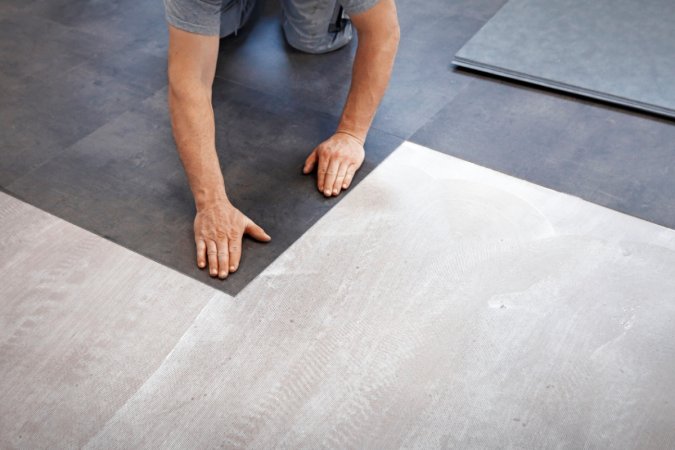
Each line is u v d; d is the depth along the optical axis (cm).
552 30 289
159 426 154
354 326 175
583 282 187
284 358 168
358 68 220
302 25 267
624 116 248
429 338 173
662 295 184
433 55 279
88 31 292
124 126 242
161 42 287
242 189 216
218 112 248
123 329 174
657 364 168
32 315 177
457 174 222
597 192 216
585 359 169
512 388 162
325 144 223
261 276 188
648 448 152
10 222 204
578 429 155
